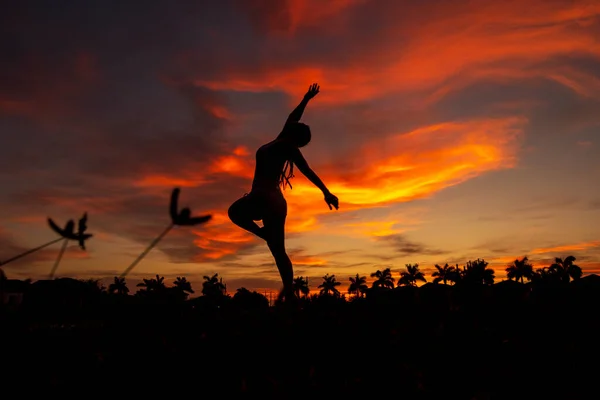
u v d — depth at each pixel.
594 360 2.85
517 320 3.37
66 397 2.54
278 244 5.75
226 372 2.82
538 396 2.72
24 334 2.73
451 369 2.86
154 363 2.84
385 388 2.69
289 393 2.59
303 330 3.36
